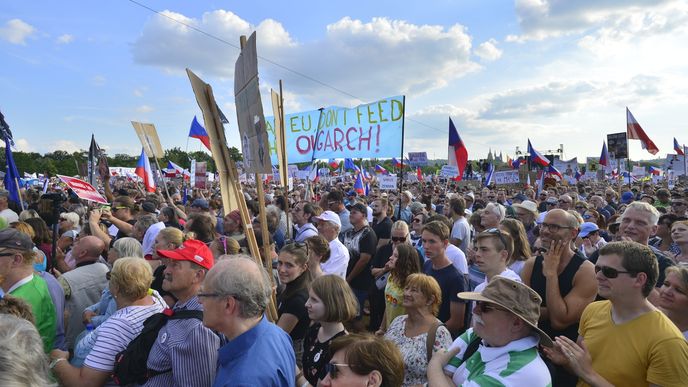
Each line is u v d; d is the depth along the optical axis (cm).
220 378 227
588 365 261
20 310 291
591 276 372
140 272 321
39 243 609
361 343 237
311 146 1023
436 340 333
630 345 263
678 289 289
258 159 390
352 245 714
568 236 384
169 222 785
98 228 720
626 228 471
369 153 918
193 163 1945
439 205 1428
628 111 1708
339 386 232
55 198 592
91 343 324
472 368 252
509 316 241
